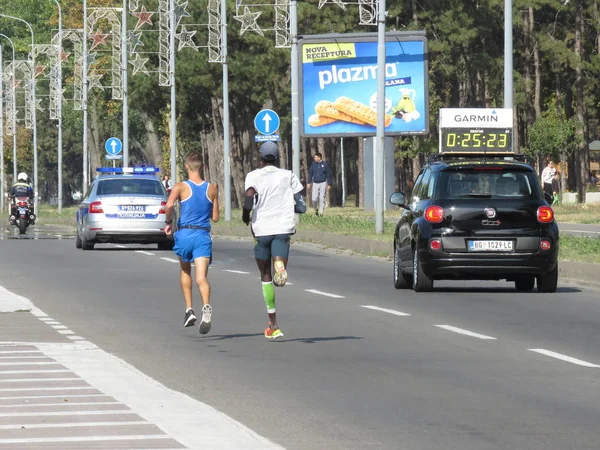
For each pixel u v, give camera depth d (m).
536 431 27.06
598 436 26.53
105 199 102.06
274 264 43.62
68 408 28.69
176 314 52.84
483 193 61.34
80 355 38.88
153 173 118.38
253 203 43.97
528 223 61.12
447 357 39.22
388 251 94.38
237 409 29.89
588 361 38.31
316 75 153.50
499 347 41.72
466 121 127.19
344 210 182.12
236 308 55.00
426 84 153.75
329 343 42.78
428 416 28.89
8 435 25.42
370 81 153.62
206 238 44.56
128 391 31.33
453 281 71.50
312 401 31.02
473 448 25.27
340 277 73.75
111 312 53.66
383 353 40.19
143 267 82.25
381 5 112.00
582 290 64.75
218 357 39.38
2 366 36.16
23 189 142.38
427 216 61.47
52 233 143.88
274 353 40.28
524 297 60.50
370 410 29.70
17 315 52.34
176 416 27.56
